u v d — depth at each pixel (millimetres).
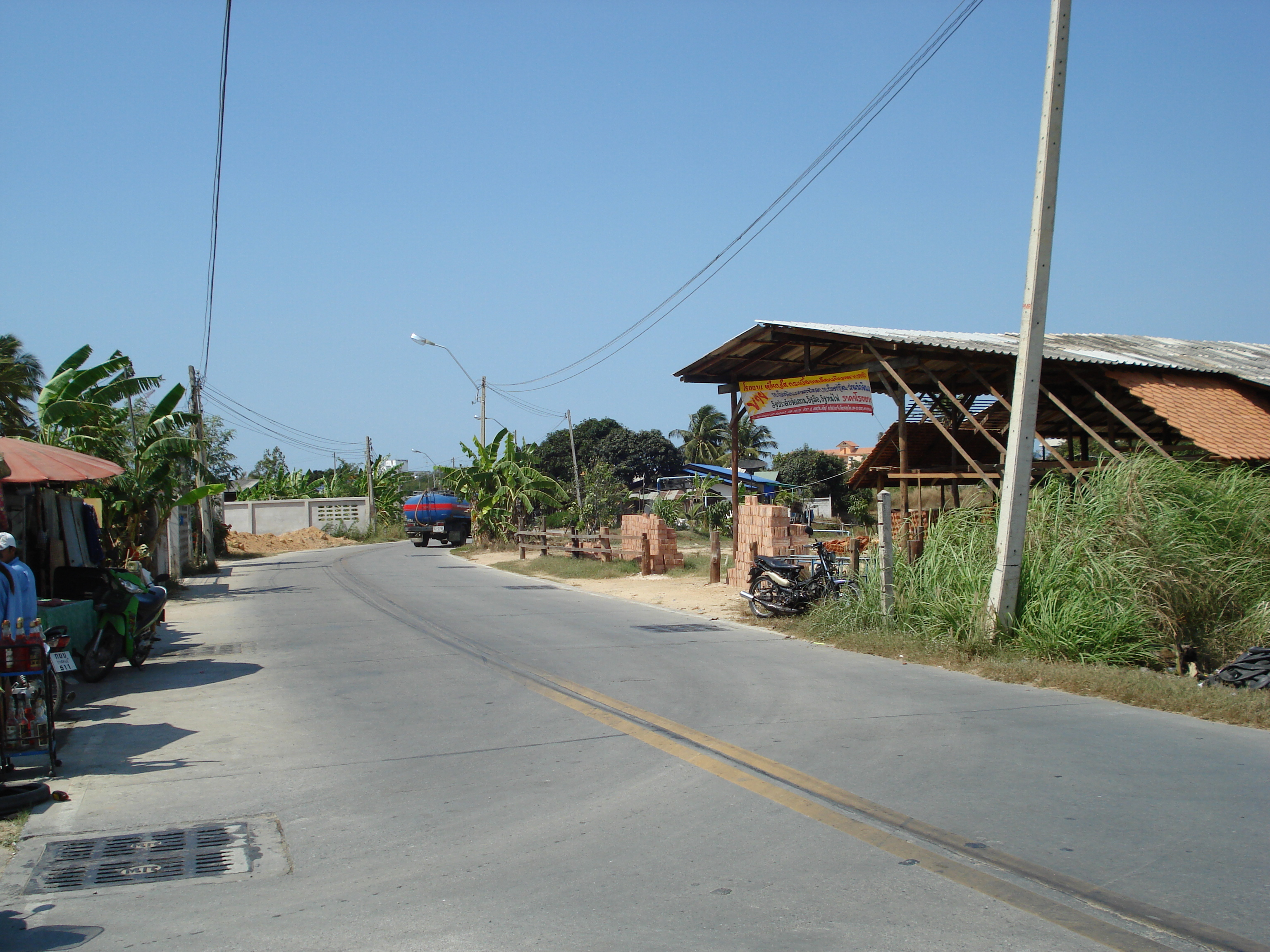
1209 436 12898
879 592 12258
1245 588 10984
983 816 5277
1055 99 10109
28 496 14312
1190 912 4047
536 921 4055
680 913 4105
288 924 4109
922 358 14812
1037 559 10953
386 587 21625
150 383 20000
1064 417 17906
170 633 14117
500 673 10094
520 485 36156
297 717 8219
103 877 4680
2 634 6316
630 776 6199
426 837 5176
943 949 3723
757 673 9906
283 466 63094
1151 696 8188
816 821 5254
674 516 43312
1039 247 10359
